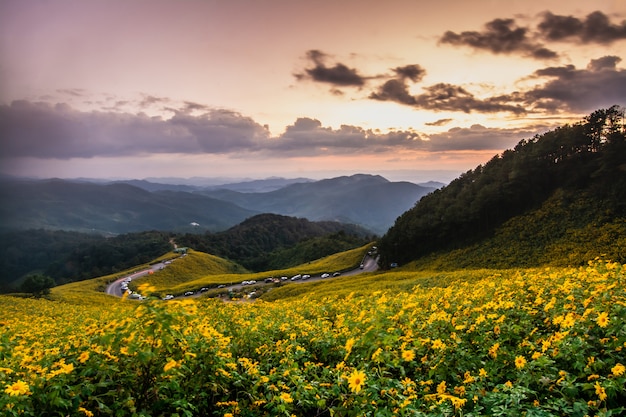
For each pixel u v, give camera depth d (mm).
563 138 77250
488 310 9070
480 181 87938
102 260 175000
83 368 5941
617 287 8820
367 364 6508
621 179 65625
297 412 6262
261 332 9320
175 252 164875
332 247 163125
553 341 6629
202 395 6094
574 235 61812
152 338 5707
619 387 5156
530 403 5445
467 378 6312
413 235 90188
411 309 9906
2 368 5496
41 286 70562
